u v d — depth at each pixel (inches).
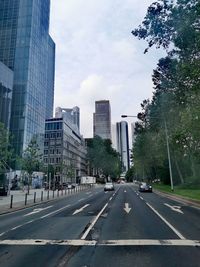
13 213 748.6
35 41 4003.4
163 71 1099.9
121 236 390.9
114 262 264.8
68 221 550.3
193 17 616.7
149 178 3789.4
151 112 2118.6
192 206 868.0
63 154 4884.4
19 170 2928.2
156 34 679.7
